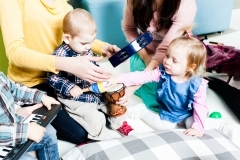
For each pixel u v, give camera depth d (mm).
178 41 1453
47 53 1452
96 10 2283
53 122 1460
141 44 1454
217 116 1684
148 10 1659
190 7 1652
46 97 1211
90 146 1349
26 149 979
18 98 1192
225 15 2754
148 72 1560
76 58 1268
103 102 1586
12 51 1265
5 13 1280
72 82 1456
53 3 1391
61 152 1507
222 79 1997
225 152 1333
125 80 1531
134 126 1708
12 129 976
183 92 1489
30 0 1323
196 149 1338
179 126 1661
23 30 1362
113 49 1597
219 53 2078
